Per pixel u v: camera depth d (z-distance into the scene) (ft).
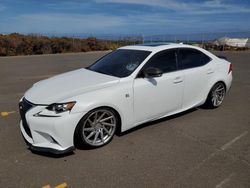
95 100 11.91
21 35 87.30
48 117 11.21
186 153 12.12
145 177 10.22
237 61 52.03
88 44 96.43
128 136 13.89
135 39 106.83
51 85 13.29
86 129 12.05
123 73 13.87
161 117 15.15
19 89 25.63
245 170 10.69
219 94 18.66
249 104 19.99
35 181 9.95
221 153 12.12
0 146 12.69
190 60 16.37
